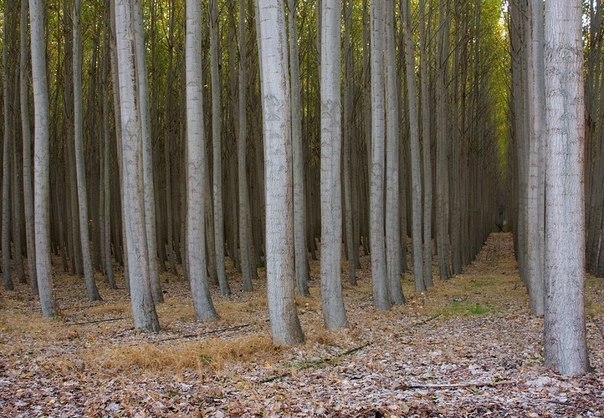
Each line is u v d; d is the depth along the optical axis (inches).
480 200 1515.7
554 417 243.8
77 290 844.0
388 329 489.1
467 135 1155.3
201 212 554.6
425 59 780.6
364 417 254.1
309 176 1161.4
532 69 532.4
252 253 938.1
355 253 1064.8
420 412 256.8
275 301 416.2
